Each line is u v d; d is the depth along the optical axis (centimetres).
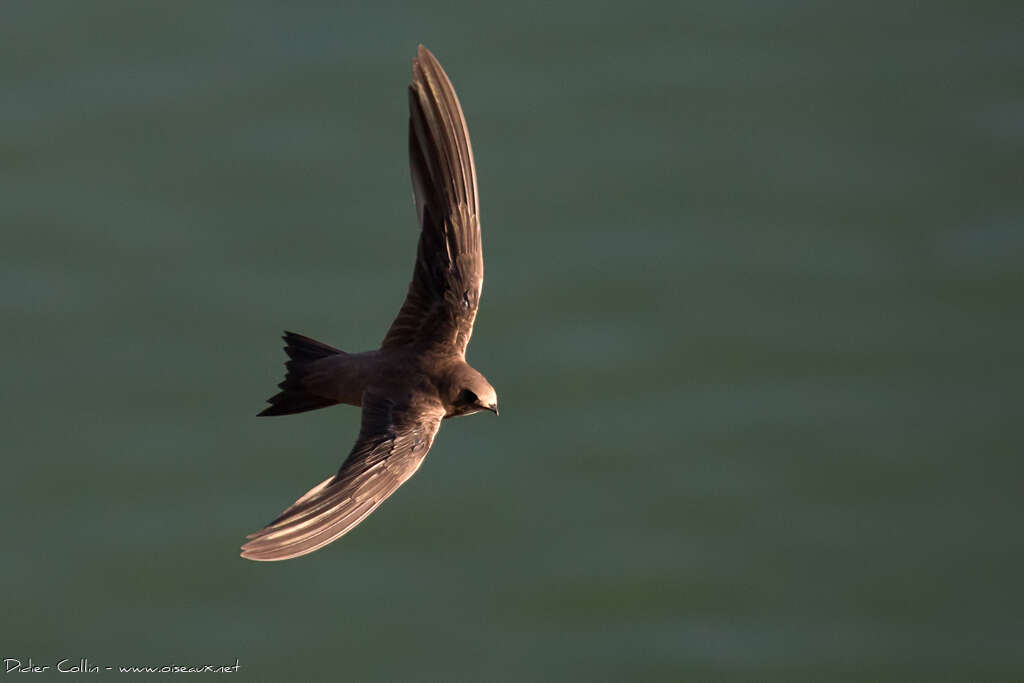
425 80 884
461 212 906
